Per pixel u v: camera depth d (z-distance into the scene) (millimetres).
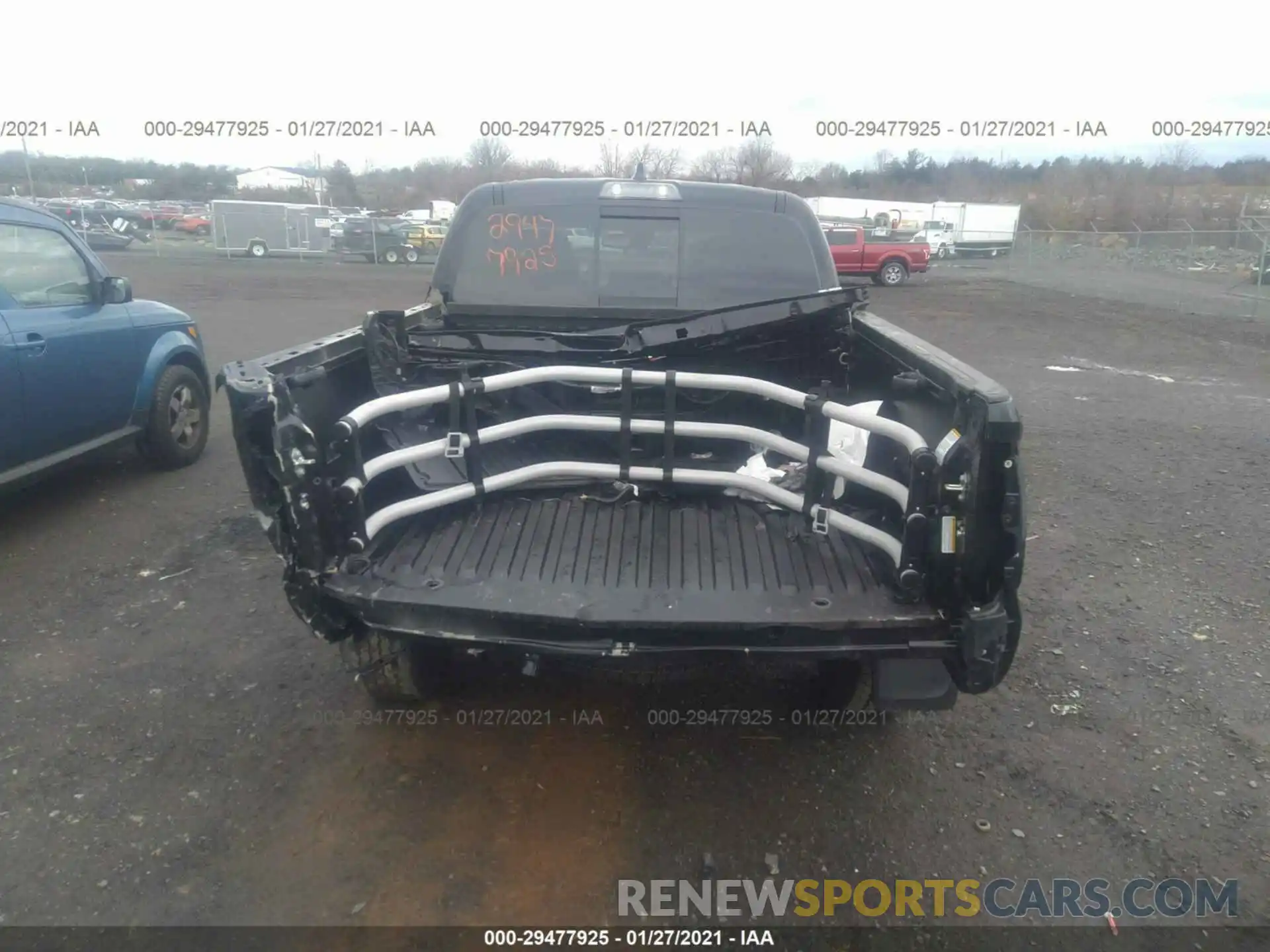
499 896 2848
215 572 5129
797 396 3141
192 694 3900
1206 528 6121
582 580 3016
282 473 2805
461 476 3547
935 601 2859
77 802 3219
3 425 5176
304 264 34094
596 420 3334
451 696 3908
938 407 3045
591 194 4262
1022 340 15953
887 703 3051
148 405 6578
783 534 3338
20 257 5527
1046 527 6098
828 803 3297
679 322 3752
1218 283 28641
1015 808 3297
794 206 4340
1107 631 4629
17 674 4031
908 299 23516
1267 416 9719
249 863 2957
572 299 4316
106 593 4852
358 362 3643
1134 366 13203
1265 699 4031
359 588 2945
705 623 2785
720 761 3514
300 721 3721
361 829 3119
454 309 4320
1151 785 3436
